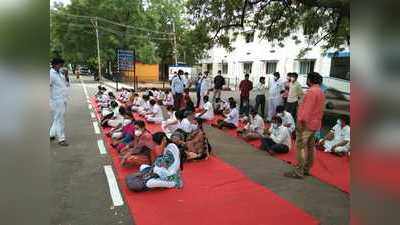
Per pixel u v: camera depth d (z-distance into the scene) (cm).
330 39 1348
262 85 1205
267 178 557
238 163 645
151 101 1112
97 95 1616
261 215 413
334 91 1450
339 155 703
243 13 1298
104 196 462
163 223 386
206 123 1109
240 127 1016
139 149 597
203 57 3697
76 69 5009
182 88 1253
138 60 3750
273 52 2798
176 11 4091
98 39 3562
